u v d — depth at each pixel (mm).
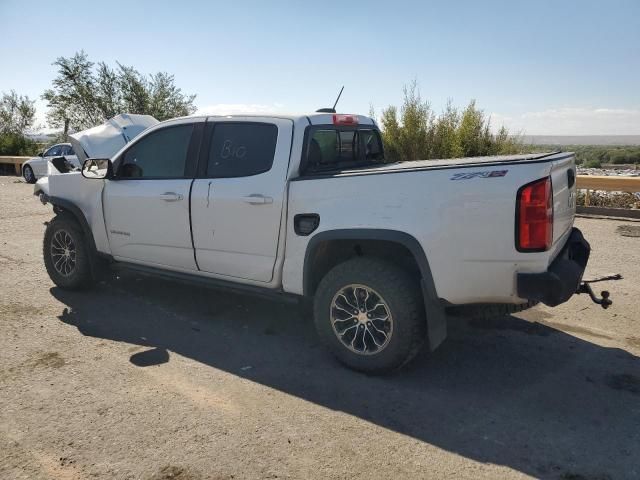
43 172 20188
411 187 3617
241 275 4520
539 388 3797
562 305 5641
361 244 4016
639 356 4375
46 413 3344
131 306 5516
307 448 3020
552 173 3432
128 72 26844
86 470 2789
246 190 4336
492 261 3408
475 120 12555
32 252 8000
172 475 2758
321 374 3996
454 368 4125
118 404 3471
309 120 4348
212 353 4359
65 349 4375
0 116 34156
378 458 2936
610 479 2775
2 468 2793
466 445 3074
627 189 11133
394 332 3758
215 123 4684
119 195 5242
